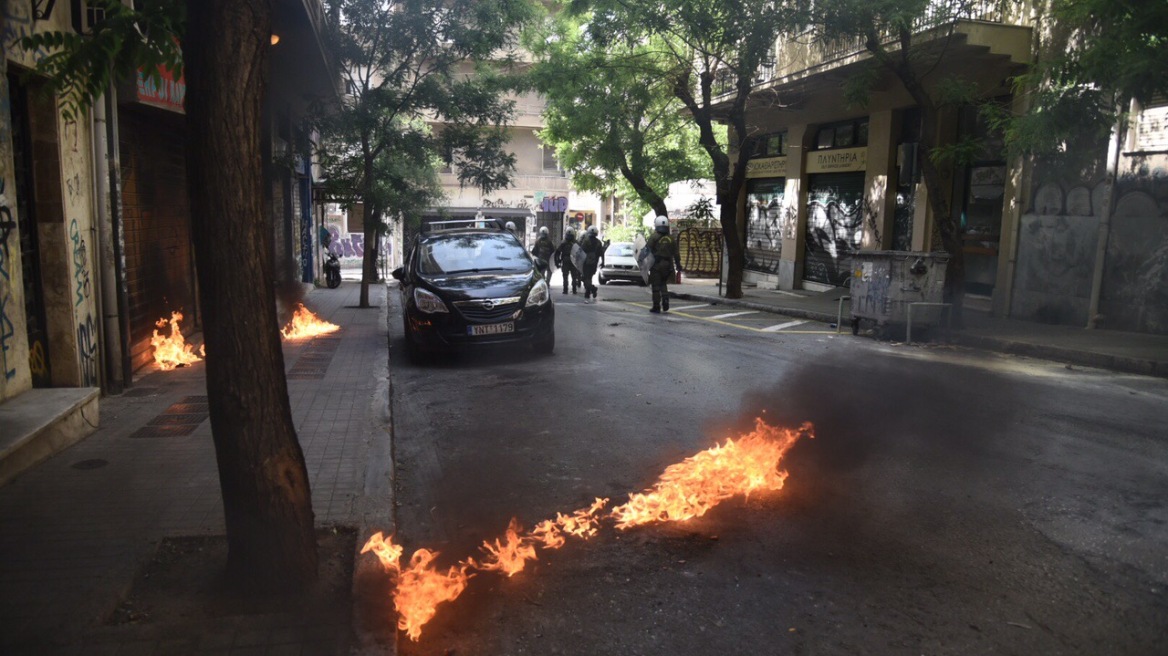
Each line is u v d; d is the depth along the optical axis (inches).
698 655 130.9
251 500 135.3
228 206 127.0
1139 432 260.1
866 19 498.9
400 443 260.5
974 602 146.4
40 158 259.0
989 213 619.8
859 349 450.9
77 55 161.3
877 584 154.3
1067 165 447.5
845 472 221.6
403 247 1502.2
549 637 137.4
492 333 396.2
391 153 638.5
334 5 572.4
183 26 161.2
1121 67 356.2
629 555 170.4
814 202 861.2
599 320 591.5
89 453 226.4
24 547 157.9
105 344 301.7
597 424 279.4
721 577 158.7
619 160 898.1
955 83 489.4
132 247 345.1
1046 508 192.1
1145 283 485.1
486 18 592.7
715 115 921.5
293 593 138.4
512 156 642.8
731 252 759.7
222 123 124.0
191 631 126.2
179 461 218.7
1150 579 154.5
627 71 797.2
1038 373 375.2
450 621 143.4
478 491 213.3
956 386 338.3
